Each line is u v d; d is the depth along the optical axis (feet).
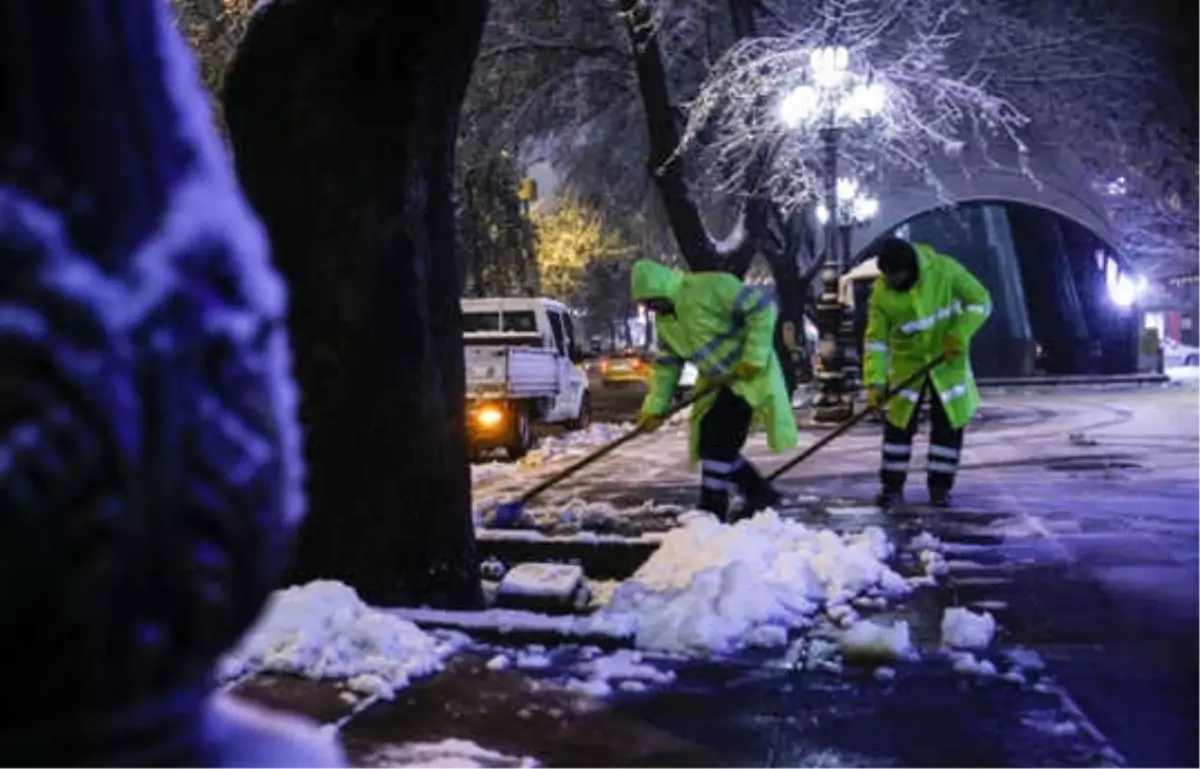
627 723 13.24
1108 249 103.55
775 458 43.57
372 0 17.52
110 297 3.07
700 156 76.43
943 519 28.09
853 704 13.96
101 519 2.95
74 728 3.02
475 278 107.24
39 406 2.91
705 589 17.69
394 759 11.69
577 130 90.07
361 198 17.97
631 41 56.90
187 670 3.20
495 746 12.39
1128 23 87.66
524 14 75.00
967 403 29.99
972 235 118.52
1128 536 25.49
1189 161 92.68
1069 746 12.44
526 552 24.41
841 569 20.30
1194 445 46.24
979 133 92.99
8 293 2.95
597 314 229.66
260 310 3.54
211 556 3.19
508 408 55.83
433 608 18.57
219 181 3.61
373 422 18.21
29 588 2.87
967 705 13.85
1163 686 14.57
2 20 3.11
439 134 18.80
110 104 3.28
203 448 3.19
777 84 65.67
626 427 71.56
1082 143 95.14
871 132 80.69
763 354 25.57
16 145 3.11
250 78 18.02
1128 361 119.24
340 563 18.15
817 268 78.48
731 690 14.52
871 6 75.77
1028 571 21.83
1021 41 86.89
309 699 13.60
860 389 79.61
